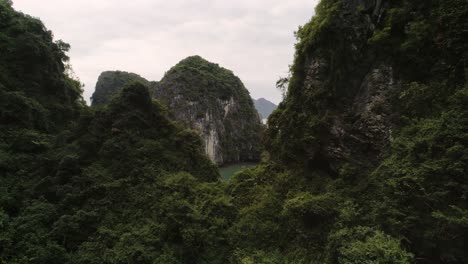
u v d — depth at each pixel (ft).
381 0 52.60
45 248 44.06
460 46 41.57
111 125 68.08
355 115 53.57
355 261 33.53
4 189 52.65
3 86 68.90
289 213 49.32
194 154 75.66
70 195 53.06
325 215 45.68
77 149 63.31
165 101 248.93
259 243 50.19
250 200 60.49
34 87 79.05
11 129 64.64
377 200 41.65
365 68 53.83
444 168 32.22
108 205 54.80
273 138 69.15
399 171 36.68
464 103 35.12
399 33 49.80
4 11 82.64
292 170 60.44
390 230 35.83
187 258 49.06
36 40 81.66
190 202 59.62
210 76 274.16
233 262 48.21
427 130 36.65
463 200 31.09
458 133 32.68
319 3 62.34
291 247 47.70
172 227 51.90
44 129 73.92
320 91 57.47
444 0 44.52
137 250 46.29
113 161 62.18
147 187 59.52
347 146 53.31
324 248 43.09
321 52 58.70
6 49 77.25
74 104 93.86
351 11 55.42
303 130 59.93
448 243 31.81
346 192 48.01
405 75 48.34
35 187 54.95
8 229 45.88
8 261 42.04
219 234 53.06
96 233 49.78
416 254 33.99
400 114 46.78
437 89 42.01
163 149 69.82
